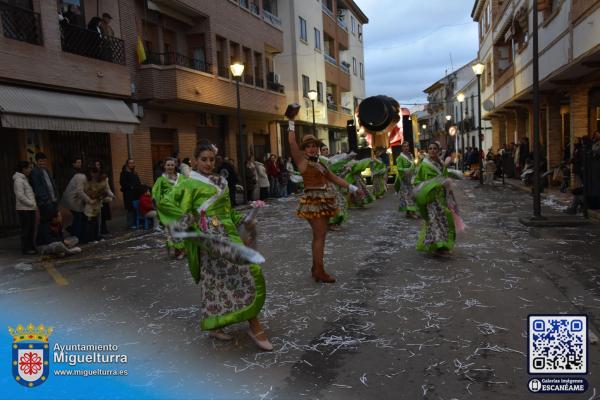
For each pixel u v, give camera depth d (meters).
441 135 74.12
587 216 11.01
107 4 16.83
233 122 25.36
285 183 22.89
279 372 4.14
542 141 23.94
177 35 20.81
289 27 31.41
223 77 21.94
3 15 12.45
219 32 21.94
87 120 14.23
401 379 3.92
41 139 14.20
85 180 11.13
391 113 19.69
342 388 3.82
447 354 4.33
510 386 3.74
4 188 13.09
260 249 9.50
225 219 4.63
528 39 20.22
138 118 18.14
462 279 6.61
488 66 34.09
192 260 4.57
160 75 18.12
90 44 15.58
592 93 17.61
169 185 9.03
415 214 12.77
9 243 11.70
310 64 34.31
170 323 5.45
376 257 8.21
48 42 13.66
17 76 12.62
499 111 29.81
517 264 7.34
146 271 8.13
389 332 4.88
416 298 5.88
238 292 4.51
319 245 6.74
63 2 15.15
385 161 21.16
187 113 21.41
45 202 10.01
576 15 13.40
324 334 4.91
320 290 6.42
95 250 10.55
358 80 49.62
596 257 7.59
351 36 47.03
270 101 26.23
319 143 6.81
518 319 5.06
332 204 6.73
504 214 12.89
